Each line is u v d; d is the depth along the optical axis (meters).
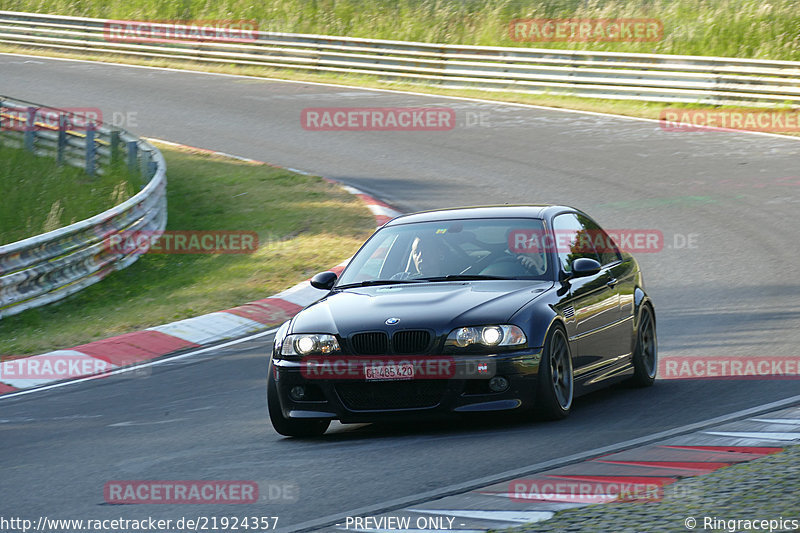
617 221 60.00
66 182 76.25
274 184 75.44
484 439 23.72
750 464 18.83
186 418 29.52
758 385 28.58
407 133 90.56
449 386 24.16
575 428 24.23
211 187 76.12
